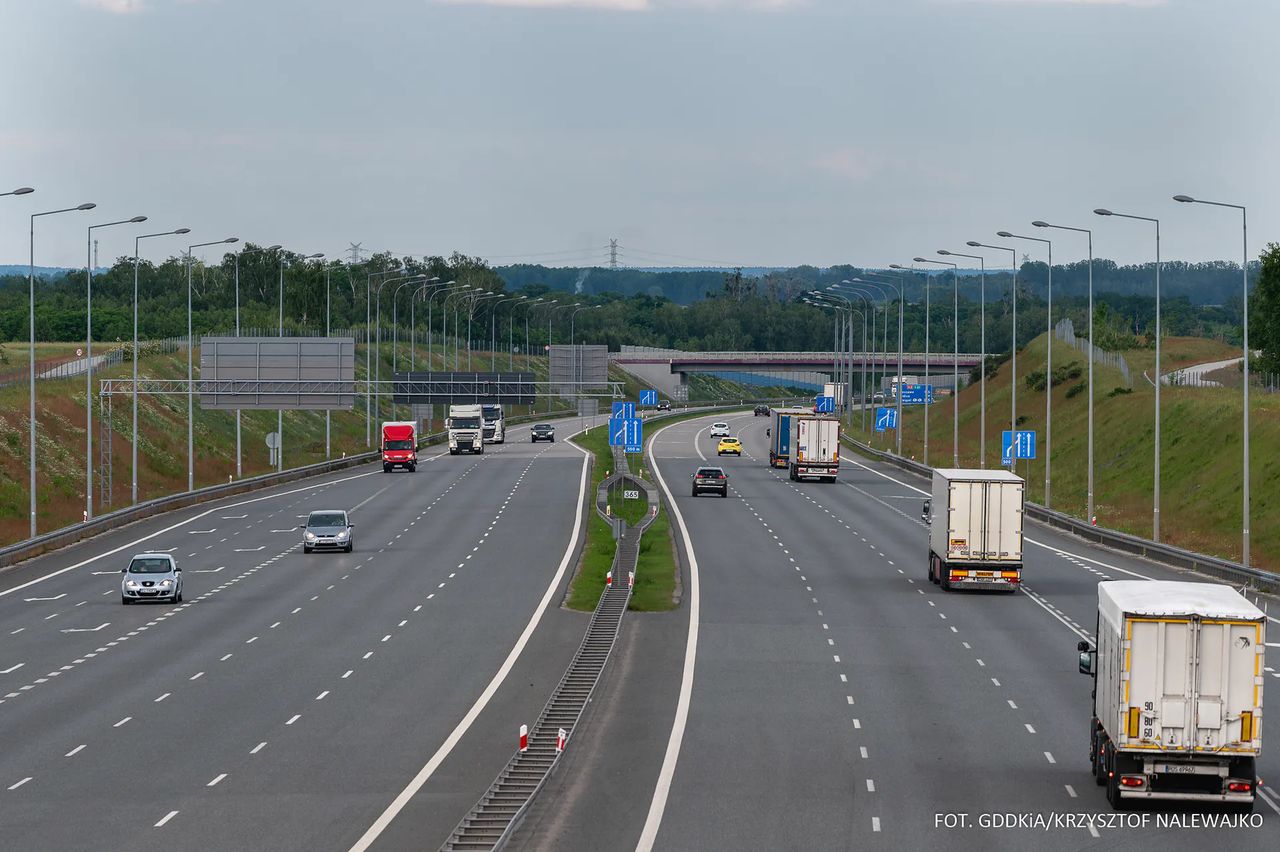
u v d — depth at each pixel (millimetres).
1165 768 85562
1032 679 128125
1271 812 88062
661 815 87688
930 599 173250
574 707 116312
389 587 184125
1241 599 88875
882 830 83938
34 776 96500
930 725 111062
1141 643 85188
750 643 146000
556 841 82562
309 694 122875
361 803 90688
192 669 133250
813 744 105312
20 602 172875
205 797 91625
